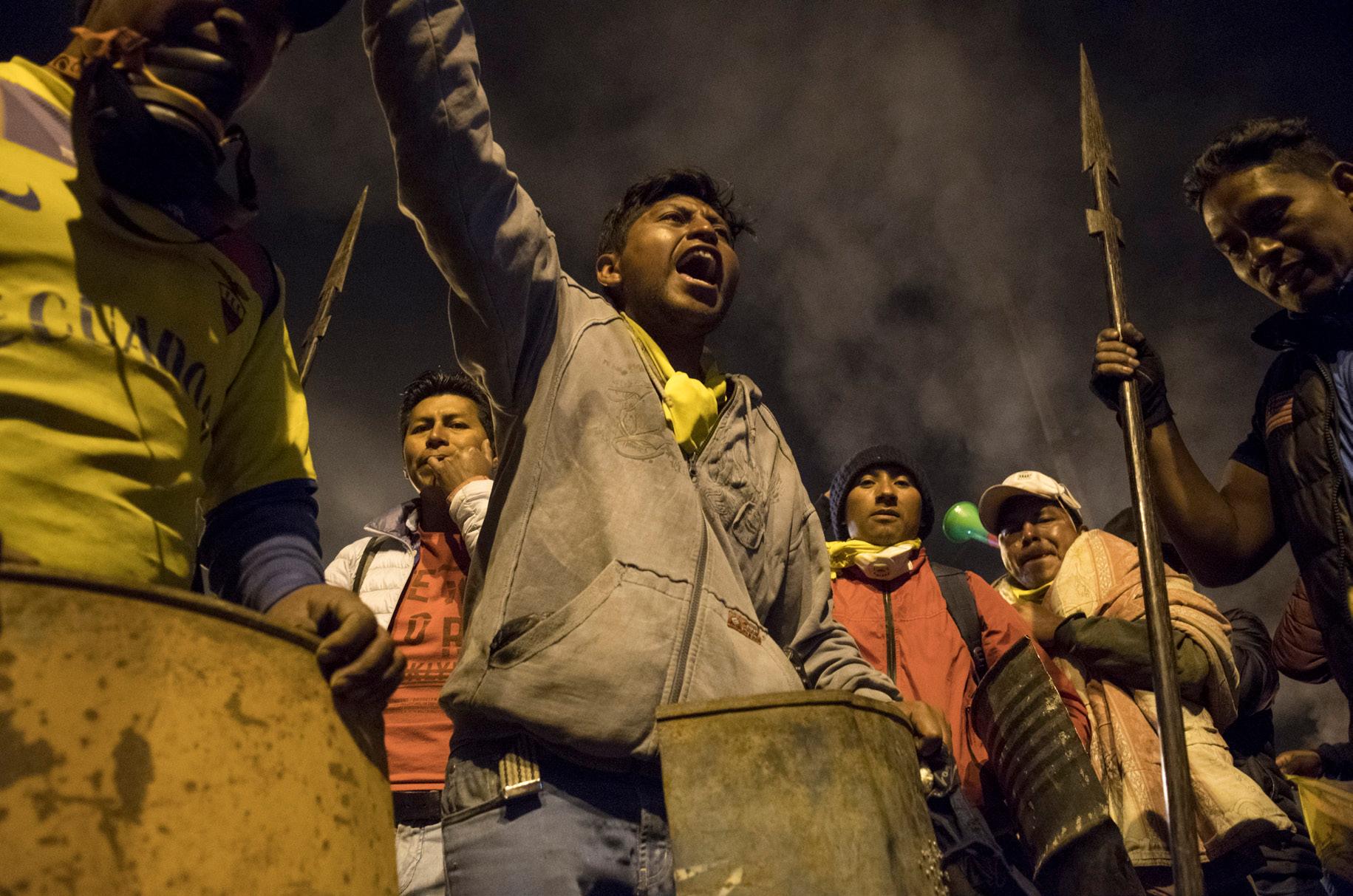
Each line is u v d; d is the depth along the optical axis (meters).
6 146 1.25
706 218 2.29
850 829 1.51
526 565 1.82
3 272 1.20
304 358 2.98
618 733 1.70
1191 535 2.73
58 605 0.98
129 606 1.02
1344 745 3.42
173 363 1.33
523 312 1.91
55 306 1.22
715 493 2.02
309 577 1.44
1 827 0.91
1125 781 3.05
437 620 2.83
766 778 1.51
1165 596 2.34
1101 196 2.79
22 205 1.23
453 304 1.94
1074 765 2.45
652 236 2.23
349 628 1.22
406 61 1.73
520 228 1.89
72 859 0.93
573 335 1.99
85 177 1.28
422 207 1.80
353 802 1.17
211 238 1.36
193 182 1.29
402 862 2.53
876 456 3.57
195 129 1.25
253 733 1.08
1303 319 2.65
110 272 1.28
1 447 1.16
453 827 1.77
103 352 1.25
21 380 1.18
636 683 1.72
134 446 1.26
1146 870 2.98
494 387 1.96
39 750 0.94
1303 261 2.59
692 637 1.78
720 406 2.20
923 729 2.05
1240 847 3.01
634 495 1.87
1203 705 3.20
